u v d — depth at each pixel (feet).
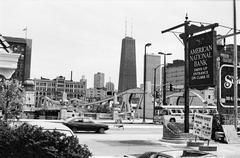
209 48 67.87
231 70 100.89
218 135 78.64
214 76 66.49
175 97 278.67
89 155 23.30
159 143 71.77
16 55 38.55
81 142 70.49
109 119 204.64
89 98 610.24
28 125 24.03
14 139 21.95
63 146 22.34
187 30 75.36
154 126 142.31
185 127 76.74
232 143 76.33
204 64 69.15
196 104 258.16
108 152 55.47
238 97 101.45
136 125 149.48
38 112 181.06
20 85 33.50
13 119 31.53
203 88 70.54
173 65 497.87
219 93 98.94
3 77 38.50
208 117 59.06
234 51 85.71
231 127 79.20
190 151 25.09
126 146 65.00
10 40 526.98
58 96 625.41
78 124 95.50
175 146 66.95
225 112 106.52
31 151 21.85
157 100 250.98
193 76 72.49
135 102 320.91
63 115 184.24
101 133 96.99
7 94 31.86
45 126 27.71
